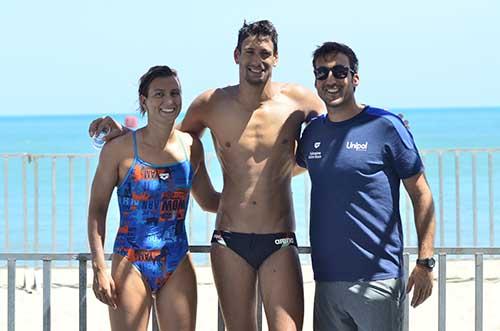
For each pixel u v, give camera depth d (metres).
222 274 7.31
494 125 91.62
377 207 6.72
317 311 7.03
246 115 7.41
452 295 12.02
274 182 7.33
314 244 6.92
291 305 7.16
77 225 19.92
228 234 7.30
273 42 7.26
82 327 7.32
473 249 7.25
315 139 6.91
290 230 7.34
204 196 7.74
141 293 6.97
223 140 7.44
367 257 6.72
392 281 6.77
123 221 7.07
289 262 7.23
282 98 7.52
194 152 7.25
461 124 98.00
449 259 14.01
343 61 6.73
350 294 6.77
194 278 7.20
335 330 6.96
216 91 7.62
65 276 13.52
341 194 6.75
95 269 6.99
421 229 6.80
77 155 13.77
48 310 7.32
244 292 7.30
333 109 6.80
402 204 15.67
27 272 13.70
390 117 6.76
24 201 13.39
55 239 14.07
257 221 7.25
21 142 71.44
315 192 6.90
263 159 7.32
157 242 7.00
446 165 29.38
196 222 18.80
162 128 6.99
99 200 7.13
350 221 6.73
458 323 10.73
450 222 19.22
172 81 6.97
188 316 7.12
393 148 6.72
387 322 6.79
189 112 7.63
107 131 7.23
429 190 6.85
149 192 6.98
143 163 6.99
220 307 7.45
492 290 12.26
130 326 6.96
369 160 6.70
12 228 20.27
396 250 6.82
